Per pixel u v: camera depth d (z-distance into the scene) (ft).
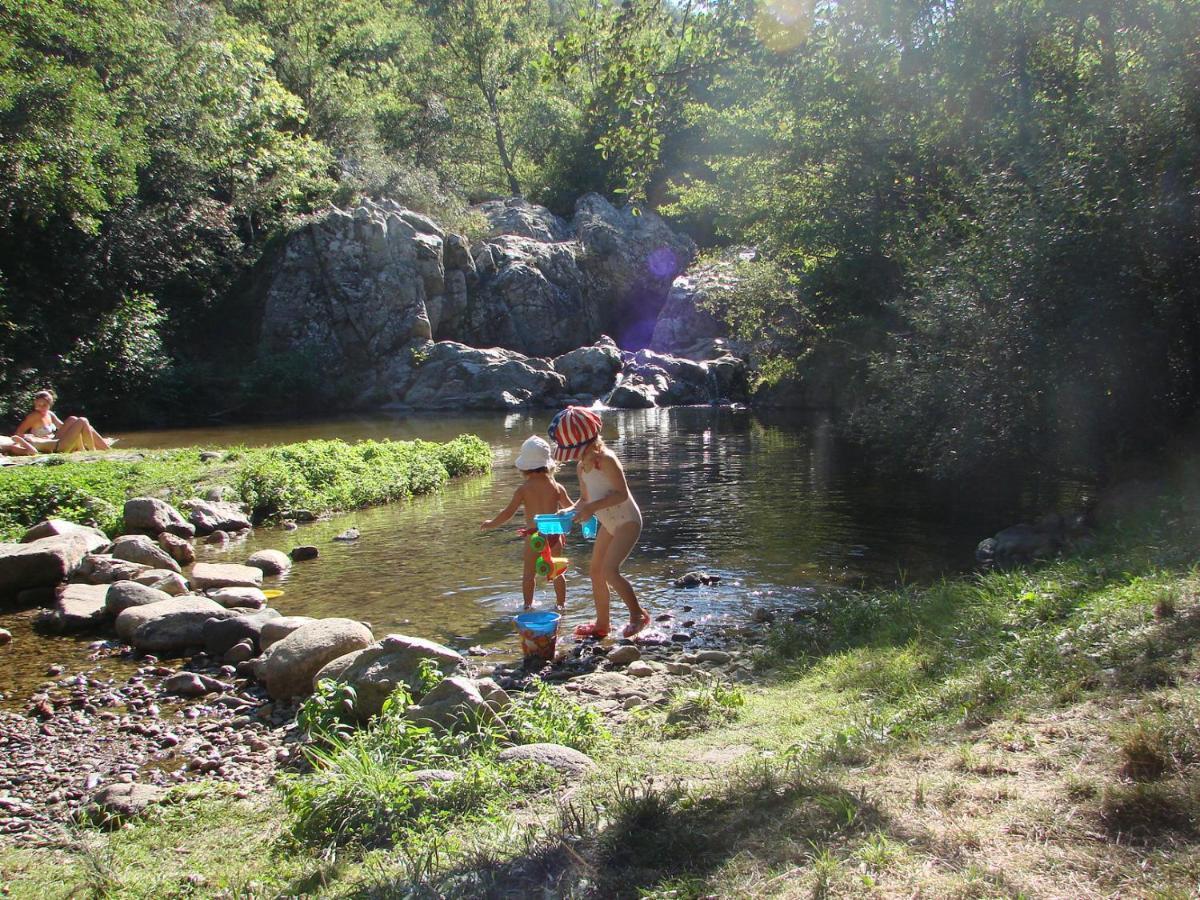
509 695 20.12
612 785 13.14
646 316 159.84
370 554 36.91
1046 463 40.55
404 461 55.57
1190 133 33.71
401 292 124.26
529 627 22.77
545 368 124.77
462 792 13.69
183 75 111.96
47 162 85.46
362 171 140.87
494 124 187.52
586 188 176.96
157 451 59.00
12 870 13.29
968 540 35.81
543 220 160.35
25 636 26.86
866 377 69.05
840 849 9.68
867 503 44.62
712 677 20.77
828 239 71.36
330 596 30.30
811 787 11.45
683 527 40.22
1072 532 32.50
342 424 99.14
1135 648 15.31
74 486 41.47
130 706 21.33
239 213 122.01
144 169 108.47
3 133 82.12
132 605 27.58
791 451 67.05
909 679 17.51
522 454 27.43
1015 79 54.95
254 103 123.03
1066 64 51.26
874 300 71.10
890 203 67.87
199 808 15.29
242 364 116.88
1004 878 8.64
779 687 19.47
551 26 206.28
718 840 10.47
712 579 30.96
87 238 102.94
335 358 121.19
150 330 103.30
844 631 23.09
